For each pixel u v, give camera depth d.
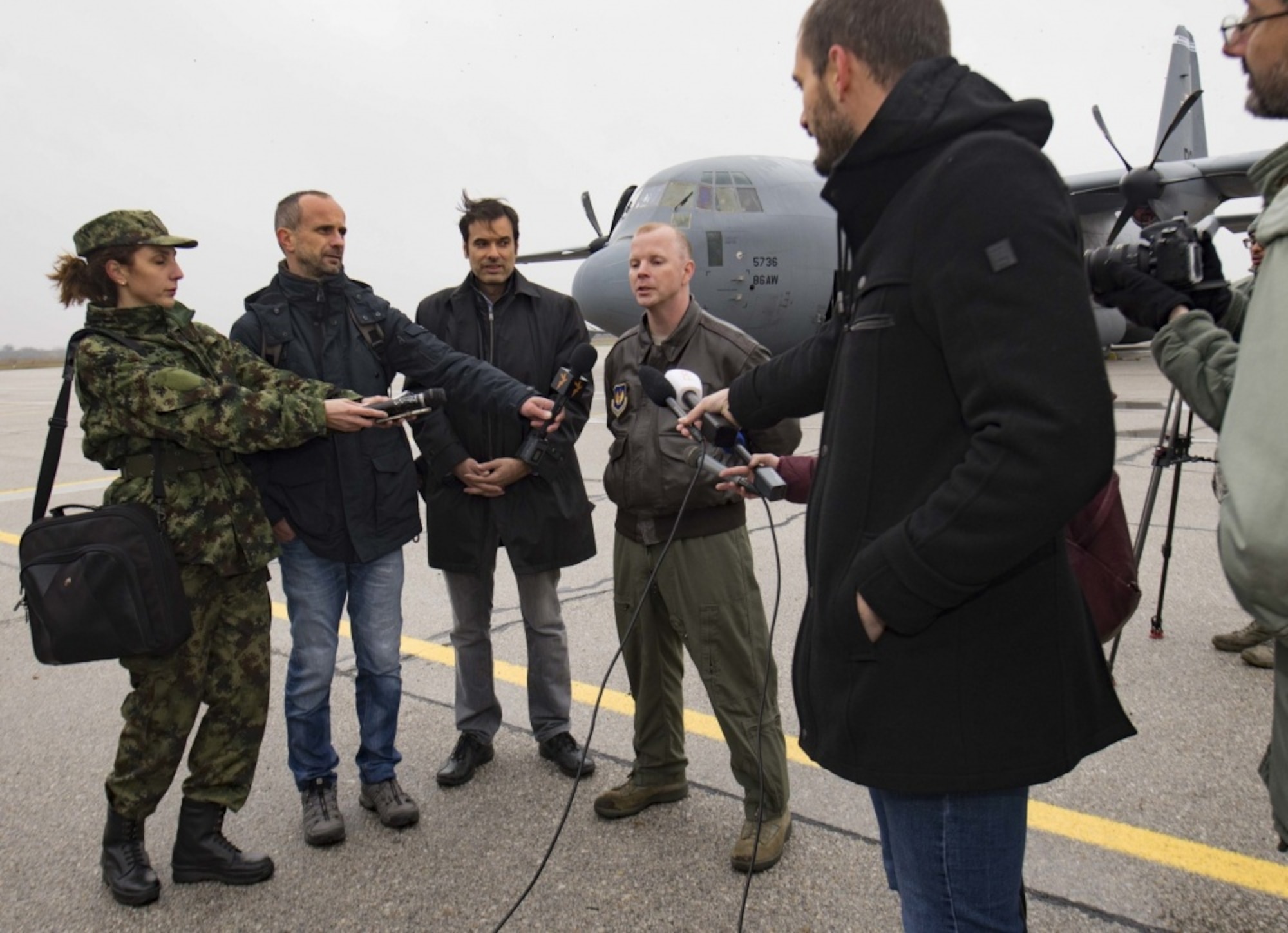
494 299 3.03
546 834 2.58
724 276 11.52
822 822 2.60
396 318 2.81
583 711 3.41
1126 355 22.69
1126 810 2.59
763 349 2.51
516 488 2.89
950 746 1.24
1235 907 2.17
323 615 2.62
